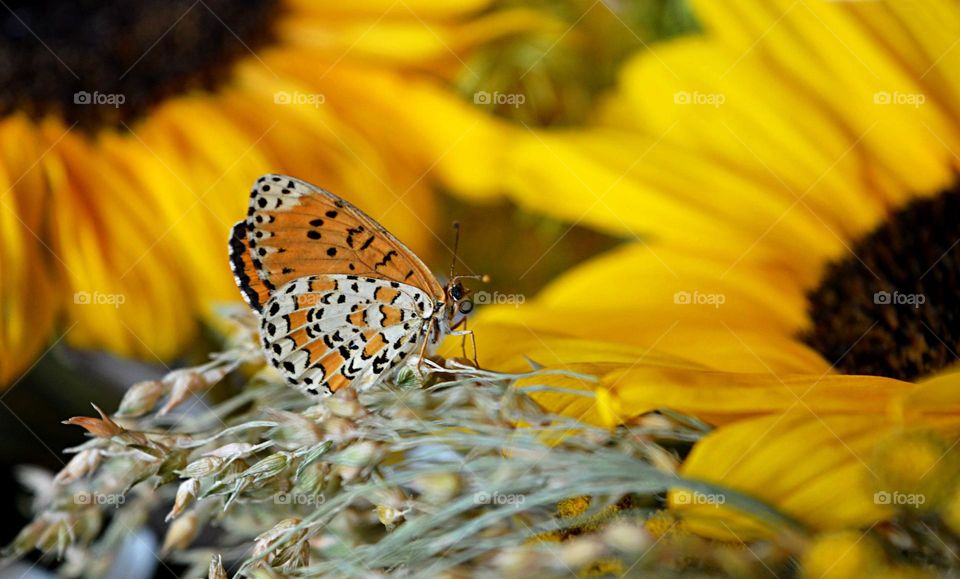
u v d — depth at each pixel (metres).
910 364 0.22
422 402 0.19
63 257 0.24
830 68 0.22
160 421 0.20
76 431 0.24
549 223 0.24
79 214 0.24
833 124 0.22
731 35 0.23
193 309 0.24
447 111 0.24
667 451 0.18
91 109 0.24
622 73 0.23
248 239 0.20
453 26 0.25
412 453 0.19
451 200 0.24
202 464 0.18
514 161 0.24
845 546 0.17
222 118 0.24
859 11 0.22
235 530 0.20
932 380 0.18
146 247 0.24
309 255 0.20
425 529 0.18
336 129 0.24
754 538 0.17
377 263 0.20
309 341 0.20
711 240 0.22
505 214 0.24
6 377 0.23
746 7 0.23
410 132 0.24
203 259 0.24
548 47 0.24
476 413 0.19
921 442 0.17
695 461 0.18
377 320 0.21
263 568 0.18
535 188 0.23
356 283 0.20
